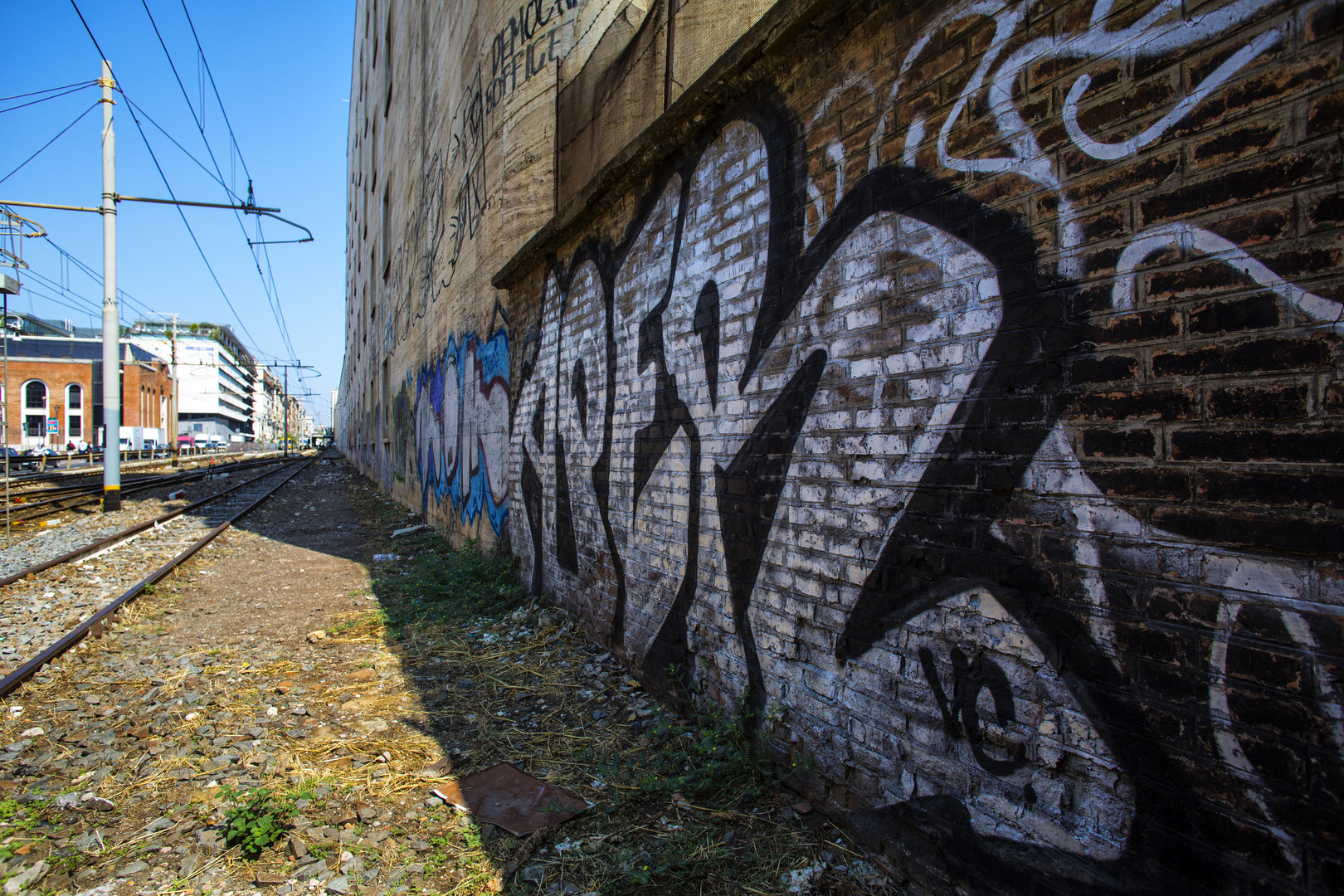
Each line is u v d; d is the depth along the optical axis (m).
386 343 18.27
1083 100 1.54
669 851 2.21
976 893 1.73
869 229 2.15
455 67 9.97
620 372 4.01
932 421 1.90
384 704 3.63
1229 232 1.28
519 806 2.56
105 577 6.92
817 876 2.04
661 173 3.55
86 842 2.38
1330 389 1.15
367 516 13.11
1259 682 1.23
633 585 3.77
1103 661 1.47
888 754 2.04
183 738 3.23
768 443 2.62
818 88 2.41
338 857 2.29
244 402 113.75
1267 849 1.21
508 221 7.17
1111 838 1.45
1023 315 1.65
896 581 2.02
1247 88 1.26
